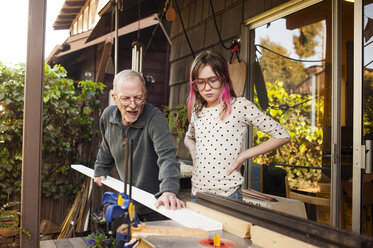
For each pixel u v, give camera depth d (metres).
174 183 1.44
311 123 2.73
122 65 6.06
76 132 4.49
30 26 1.94
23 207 1.91
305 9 2.76
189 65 4.09
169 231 0.97
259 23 3.17
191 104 1.74
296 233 0.79
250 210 0.95
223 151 1.58
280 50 2.99
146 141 1.77
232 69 3.20
